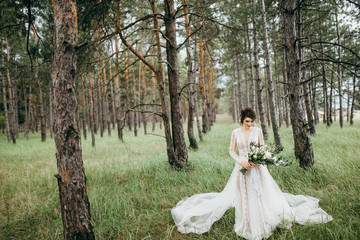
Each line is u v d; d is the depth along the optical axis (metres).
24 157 9.55
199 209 3.05
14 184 5.43
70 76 2.24
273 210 2.66
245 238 2.56
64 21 2.22
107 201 3.81
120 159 7.98
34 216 3.68
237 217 2.76
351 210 2.86
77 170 2.27
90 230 2.36
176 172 5.18
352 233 2.38
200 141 10.91
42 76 9.52
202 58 12.42
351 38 12.52
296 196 3.17
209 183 4.28
